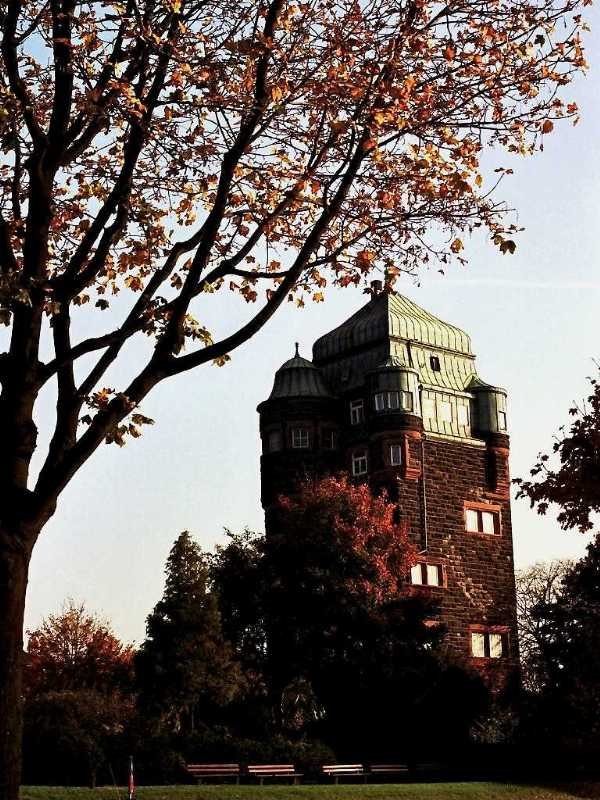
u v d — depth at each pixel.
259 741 37.84
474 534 65.19
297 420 65.19
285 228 14.97
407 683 44.12
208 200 14.80
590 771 40.69
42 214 12.60
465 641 62.81
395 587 50.91
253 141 13.96
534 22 13.77
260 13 13.83
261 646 49.44
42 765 31.78
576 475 27.48
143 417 13.39
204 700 57.66
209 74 13.78
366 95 13.52
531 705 43.53
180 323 12.76
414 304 69.38
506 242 14.34
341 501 51.56
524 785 34.72
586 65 13.95
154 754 32.75
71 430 12.53
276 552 48.94
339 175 13.94
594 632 43.06
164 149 14.44
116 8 13.05
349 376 67.00
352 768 37.94
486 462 67.19
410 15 13.63
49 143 12.77
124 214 13.59
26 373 12.09
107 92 13.38
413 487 63.00
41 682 75.44
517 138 14.11
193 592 59.91
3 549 11.48
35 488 11.92
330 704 45.50
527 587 61.56
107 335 12.66
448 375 67.81
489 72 13.80
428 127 13.93
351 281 14.91
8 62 12.89
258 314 12.94
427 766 40.94
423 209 14.34
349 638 46.84
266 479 65.44
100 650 77.62
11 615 11.39
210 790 27.36
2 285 11.69
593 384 28.05
